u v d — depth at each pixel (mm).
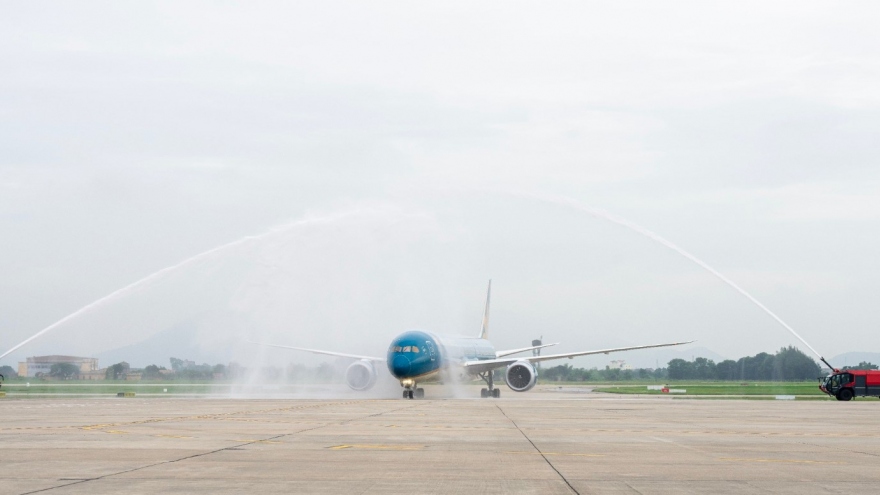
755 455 23984
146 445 25562
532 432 32094
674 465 21391
